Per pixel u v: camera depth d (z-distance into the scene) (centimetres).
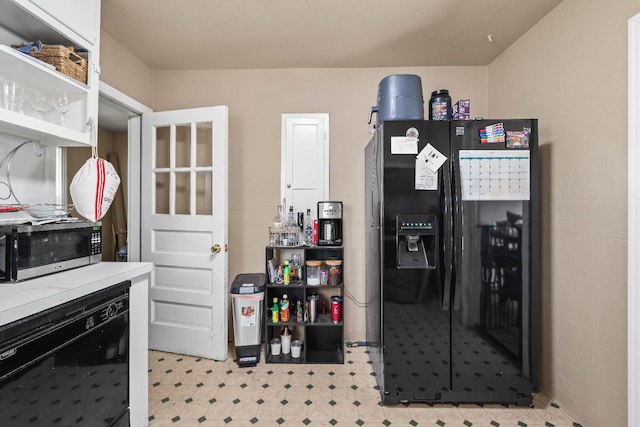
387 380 183
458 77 265
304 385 207
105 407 134
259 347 235
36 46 143
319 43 228
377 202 200
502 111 243
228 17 196
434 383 182
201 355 242
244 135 268
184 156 260
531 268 178
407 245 188
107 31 211
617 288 150
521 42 219
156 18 197
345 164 267
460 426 169
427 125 178
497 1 182
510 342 180
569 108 177
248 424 170
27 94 149
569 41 177
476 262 179
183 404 186
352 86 267
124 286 146
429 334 181
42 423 106
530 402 180
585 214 167
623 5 145
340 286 238
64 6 146
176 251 248
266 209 269
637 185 139
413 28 209
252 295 229
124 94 230
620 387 148
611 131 152
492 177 178
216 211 237
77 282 127
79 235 154
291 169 265
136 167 260
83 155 360
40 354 105
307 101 267
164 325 251
